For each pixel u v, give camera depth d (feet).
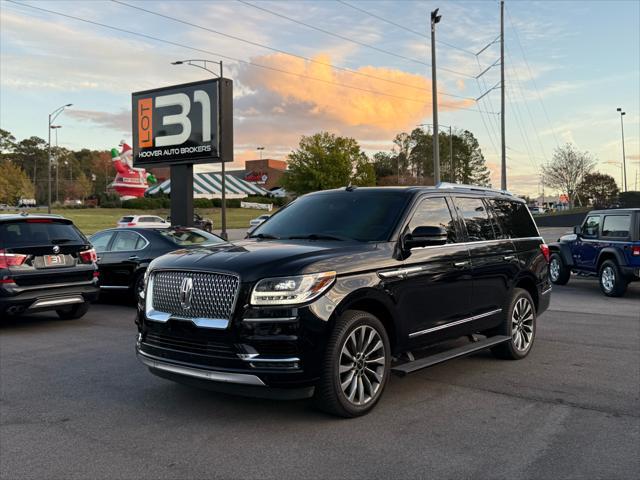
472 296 19.25
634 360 21.66
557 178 215.51
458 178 376.27
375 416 15.37
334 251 15.35
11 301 27.66
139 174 297.53
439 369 20.34
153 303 15.72
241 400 16.87
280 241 16.97
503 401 16.70
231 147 69.92
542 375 19.53
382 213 17.72
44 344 25.53
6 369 21.01
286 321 13.76
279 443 13.53
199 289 14.66
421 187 19.07
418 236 16.40
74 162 498.28
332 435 13.99
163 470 12.16
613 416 15.42
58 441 13.88
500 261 20.63
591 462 12.49
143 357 15.78
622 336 26.25
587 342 24.94
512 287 21.35
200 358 14.32
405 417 15.29
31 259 28.48
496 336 20.89
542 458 12.68
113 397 17.38
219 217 234.38
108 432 14.43
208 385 14.43
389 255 16.26
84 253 30.73
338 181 217.56
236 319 13.88
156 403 16.72
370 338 15.37
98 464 12.51
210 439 13.84
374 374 15.56
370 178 229.04
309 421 14.98
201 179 323.37
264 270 14.08
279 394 13.85
